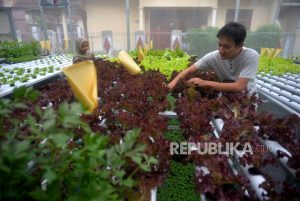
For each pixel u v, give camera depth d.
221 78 3.12
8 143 0.84
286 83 4.18
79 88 1.28
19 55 6.98
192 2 14.57
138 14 15.34
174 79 3.01
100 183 1.04
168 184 1.92
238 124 1.83
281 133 1.76
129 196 1.30
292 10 13.78
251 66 2.63
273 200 1.18
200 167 1.44
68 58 7.50
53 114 1.10
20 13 12.74
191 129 1.86
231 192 1.26
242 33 2.40
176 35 11.62
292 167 1.45
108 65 4.02
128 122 1.79
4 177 0.82
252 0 14.31
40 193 0.87
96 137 1.02
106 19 15.52
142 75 3.24
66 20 13.74
